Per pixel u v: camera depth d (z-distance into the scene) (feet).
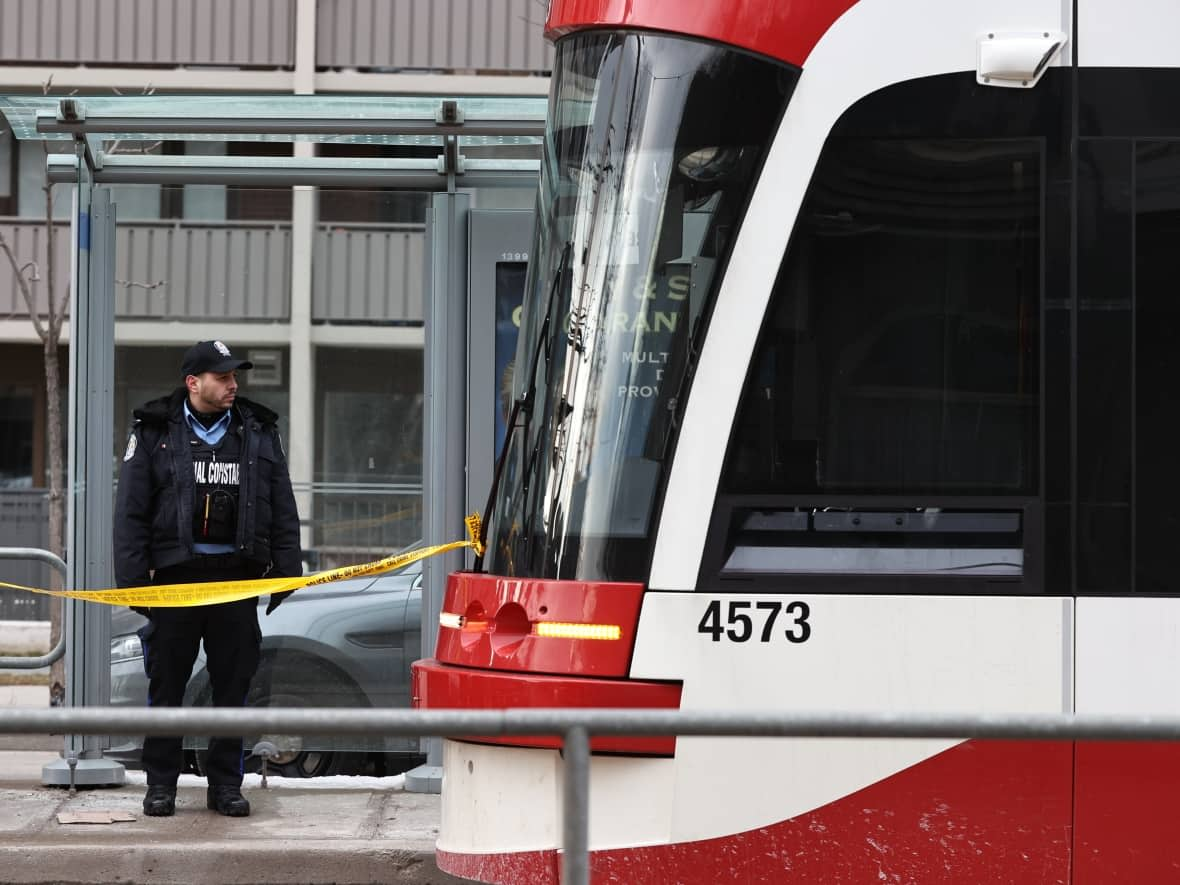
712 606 36.09
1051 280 36.96
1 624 110.93
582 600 36.40
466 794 37.93
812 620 36.06
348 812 53.62
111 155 57.21
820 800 35.94
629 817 36.09
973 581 36.27
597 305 37.42
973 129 37.09
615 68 37.76
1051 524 36.52
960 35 37.19
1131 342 36.88
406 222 59.16
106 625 56.95
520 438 38.60
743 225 36.91
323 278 59.21
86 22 127.75
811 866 35.99
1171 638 36.27
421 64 127.44
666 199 37.19
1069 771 35.65
